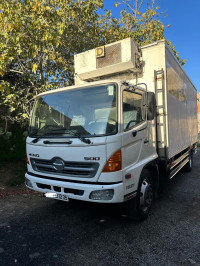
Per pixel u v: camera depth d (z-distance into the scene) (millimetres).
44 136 3787
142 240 3336
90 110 3562
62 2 6953
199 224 3865
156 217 4164
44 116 4047
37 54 6828
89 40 8727
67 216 4219
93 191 3201
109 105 3402
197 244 3225
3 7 6055
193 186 6289
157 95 4469
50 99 4105
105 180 3174
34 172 3951
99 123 3371
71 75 7852
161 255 2959
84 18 8016
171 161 5055
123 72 4680
